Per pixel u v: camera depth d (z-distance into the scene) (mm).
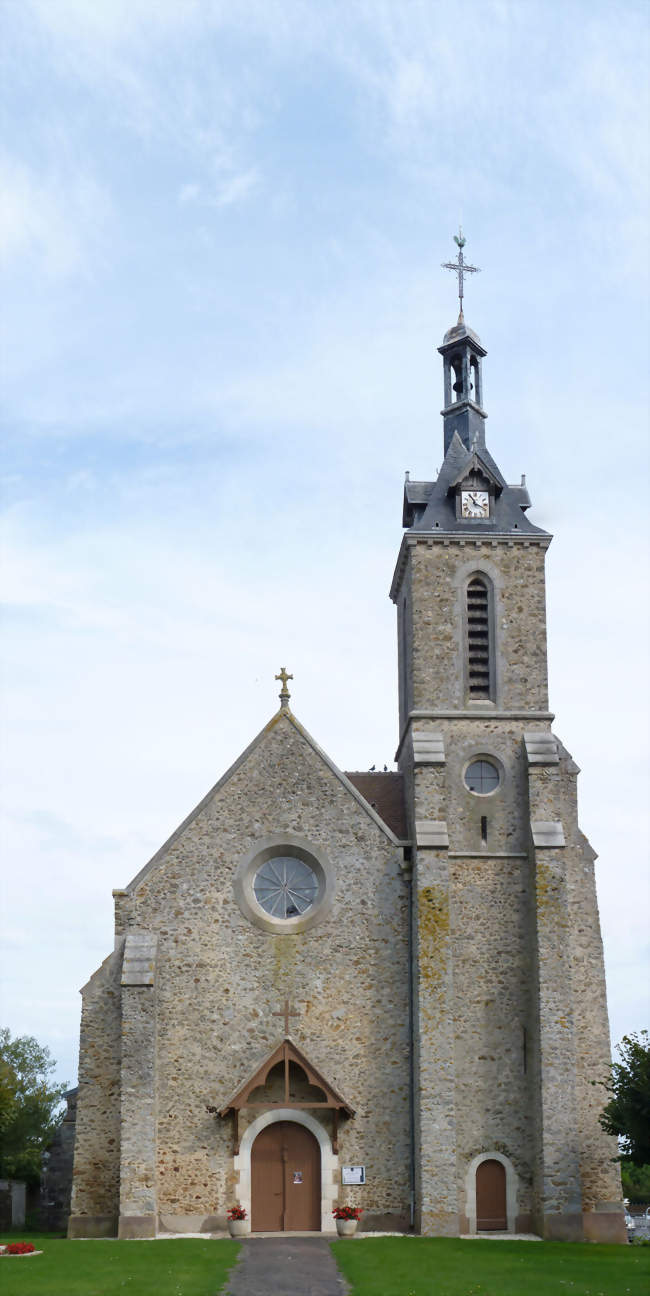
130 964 34375
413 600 38906
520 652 38656
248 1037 34812
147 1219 32438
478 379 43031
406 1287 24531
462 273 44094
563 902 35469
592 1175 35406
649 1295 23828
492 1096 35062
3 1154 44719
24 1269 26281
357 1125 34438
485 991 35781
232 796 36531
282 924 35625
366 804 36625
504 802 37281
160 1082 34312
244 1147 34000
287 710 37406
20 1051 53188
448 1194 33156
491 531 39469
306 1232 33531
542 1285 24797
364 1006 35250
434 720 37875
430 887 35281
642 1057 31375
